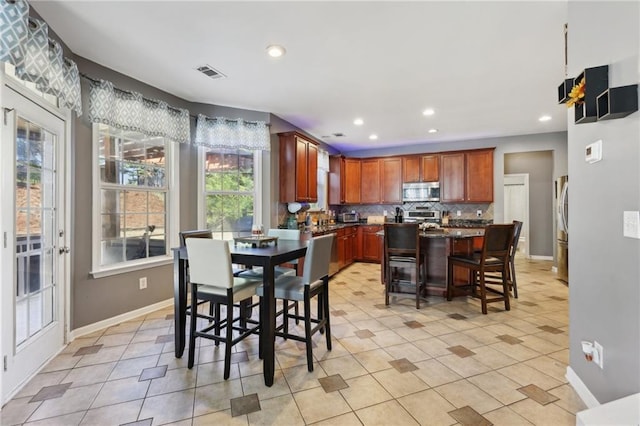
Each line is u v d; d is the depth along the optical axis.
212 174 4.03
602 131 1.55
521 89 3.49
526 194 6.85
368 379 2.04
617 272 1.45
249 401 1.81
